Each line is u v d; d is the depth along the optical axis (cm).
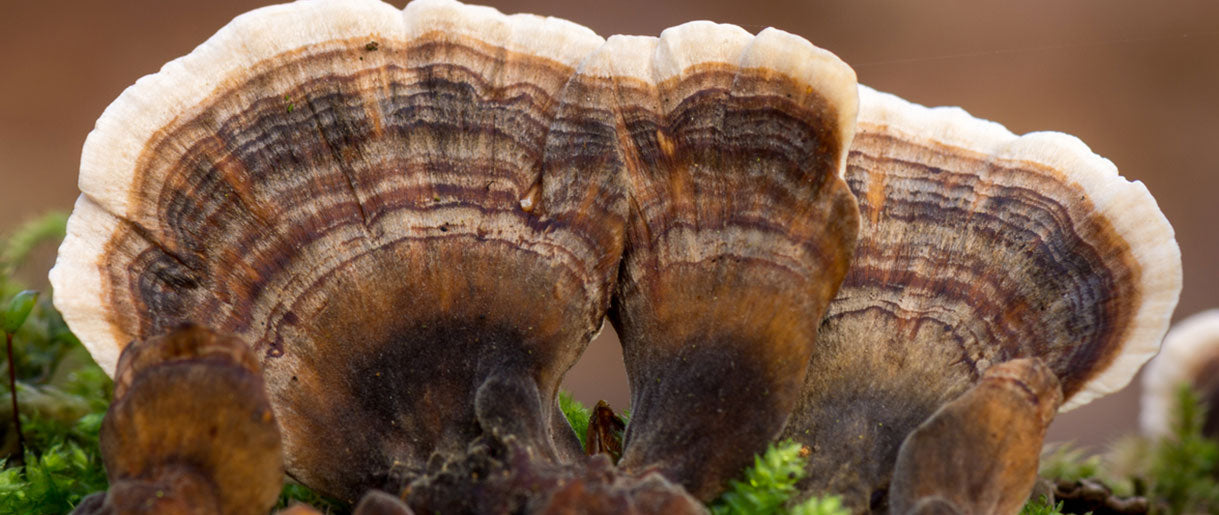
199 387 21
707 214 22
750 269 22
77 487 24
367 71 22
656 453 22
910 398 22
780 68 22
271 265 22
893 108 23
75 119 69
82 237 22
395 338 22
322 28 22
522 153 22
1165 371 41
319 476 22
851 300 23
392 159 22
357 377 22
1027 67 78
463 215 22
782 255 22
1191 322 42
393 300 22
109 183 22
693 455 22
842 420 22
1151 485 31
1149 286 23
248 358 21
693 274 22
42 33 73
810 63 22
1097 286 23
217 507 21
